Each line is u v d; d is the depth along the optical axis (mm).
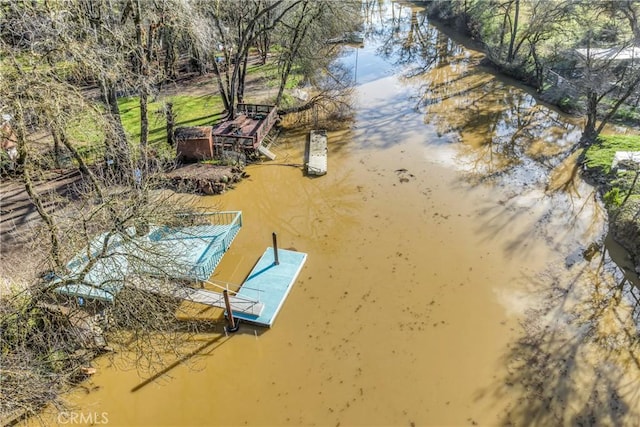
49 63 13961
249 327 13766
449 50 43656
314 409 11523
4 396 9109
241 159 22734
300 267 15945
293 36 27594
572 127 26797
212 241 15648
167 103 24203
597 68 26047
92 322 12695
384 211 19344
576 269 15781
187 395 11867
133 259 11586
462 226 18188
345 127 27688
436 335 13461
